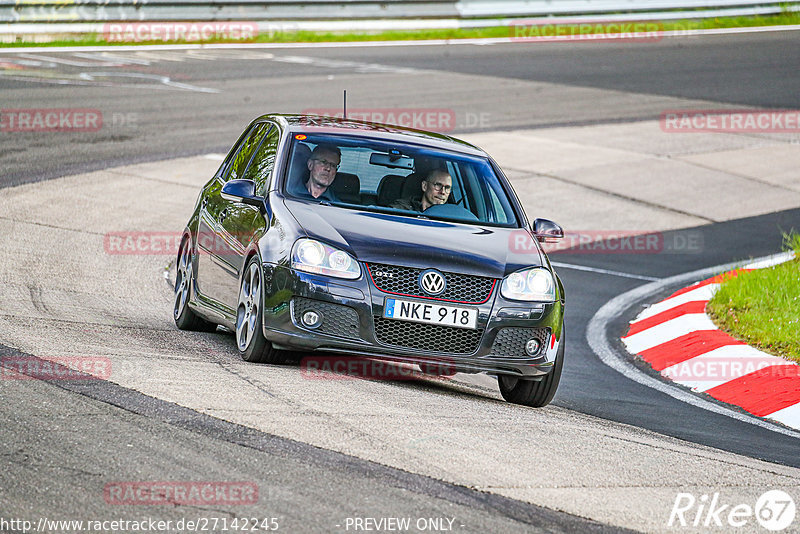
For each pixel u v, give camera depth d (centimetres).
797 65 10438
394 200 2717
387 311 2414
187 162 5925
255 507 1574
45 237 4228
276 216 2581
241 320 2622
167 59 9638
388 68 9662
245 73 9025
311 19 11406
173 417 1966
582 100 8619
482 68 9881
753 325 3491
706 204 5947
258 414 2036
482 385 3014
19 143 5981
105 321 2991
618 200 5922
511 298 2492
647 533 1638
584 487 1831
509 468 1888
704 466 2094
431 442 1988
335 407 2156
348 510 1596
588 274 4575
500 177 2933
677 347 3431
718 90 9219
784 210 5884
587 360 3347
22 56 9212
